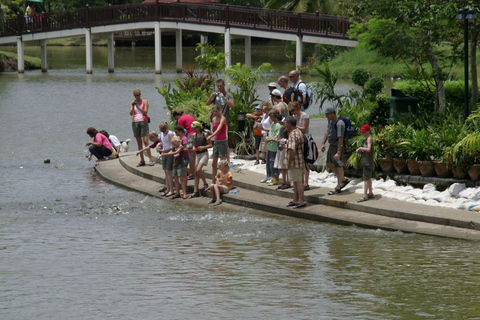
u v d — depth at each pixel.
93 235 13.99
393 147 17.38
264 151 20.50
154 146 22.06
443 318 8.28
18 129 33.06
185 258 11.78
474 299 9.09
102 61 84.31
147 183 20.41
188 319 8.38
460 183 15.75
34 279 10.47
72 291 9.76
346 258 11.60
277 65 74.69
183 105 25.19
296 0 69.25
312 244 12.83
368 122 19.98
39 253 12.33
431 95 22.45
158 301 9.20
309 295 9.38
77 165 24.47
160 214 16.38
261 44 116.19
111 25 66.00
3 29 68.62
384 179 17.38
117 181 21.02
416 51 20.59
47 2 112.38
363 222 14.65
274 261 11.46
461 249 12.24
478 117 17.89
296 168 16.00
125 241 13.35
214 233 14.09
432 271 10.62
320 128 26.72
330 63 60.47
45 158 25.84
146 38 109.44
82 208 17.12
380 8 20.25
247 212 16.56
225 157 18.05
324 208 15.98
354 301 9.05
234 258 11.73
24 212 16.67
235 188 18.19
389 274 10.47
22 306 9.03
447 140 17.03
